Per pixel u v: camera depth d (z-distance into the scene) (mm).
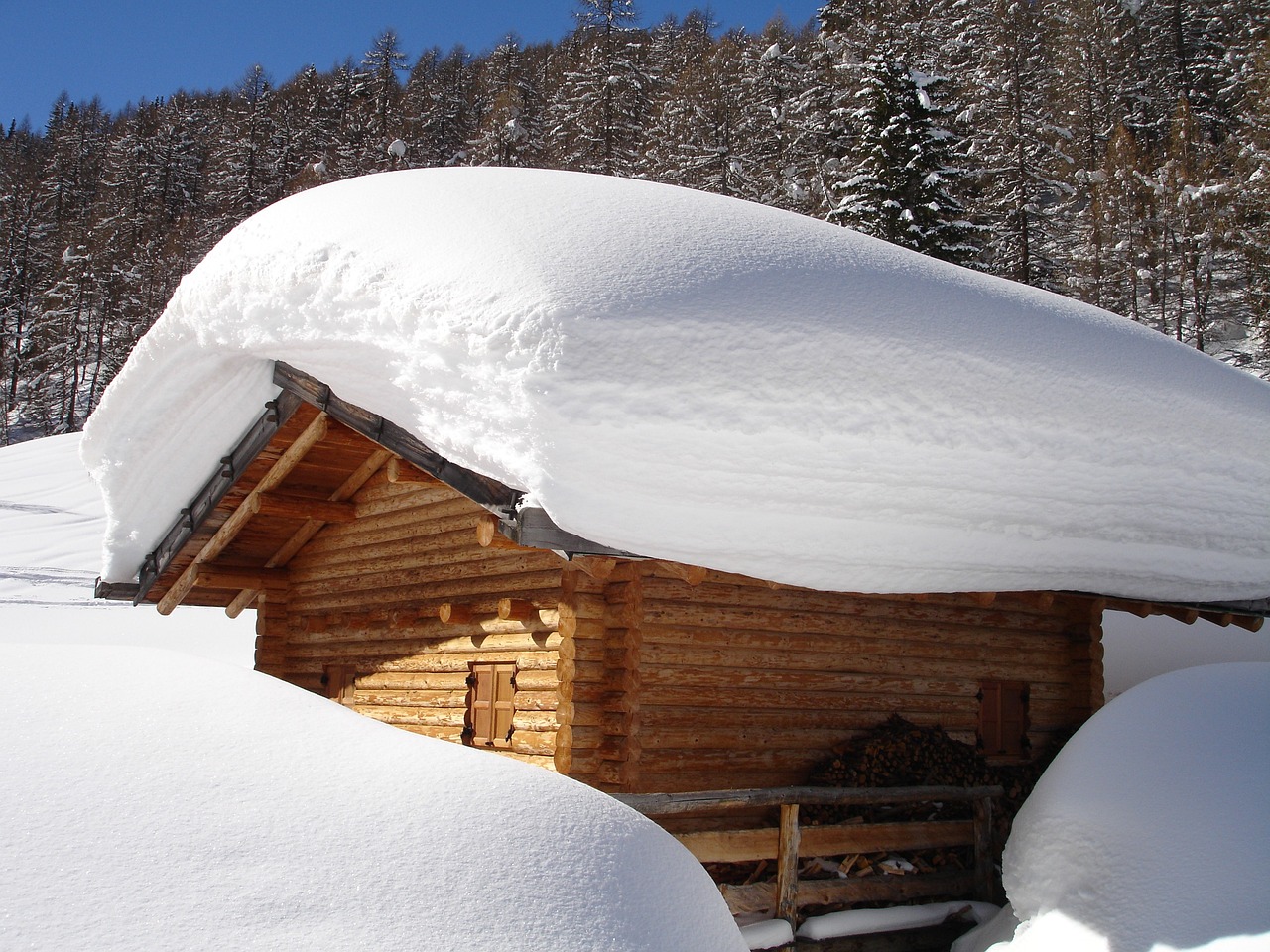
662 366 5039
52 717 3699
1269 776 5406
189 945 2725
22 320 68250
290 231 6305
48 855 2924
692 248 5859
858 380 5520
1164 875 5094
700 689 7051
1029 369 6258
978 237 26141
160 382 7520
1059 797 5945
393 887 3150
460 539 8562
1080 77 48781
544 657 7391
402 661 9141
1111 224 40719
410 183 6641
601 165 49625
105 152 83875
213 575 10734
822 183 34125
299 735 3943
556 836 3631
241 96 85375
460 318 5094
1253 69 40469
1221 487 7129
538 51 72875
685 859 3992
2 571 25594
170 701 4008
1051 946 5293
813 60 46094
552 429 4832
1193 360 7734
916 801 7188
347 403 6539
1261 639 14547
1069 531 6488
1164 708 6336
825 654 7699
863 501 5562
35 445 41375
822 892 6707
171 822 3205
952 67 42188
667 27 69625
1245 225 36188
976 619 8719
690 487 5121
